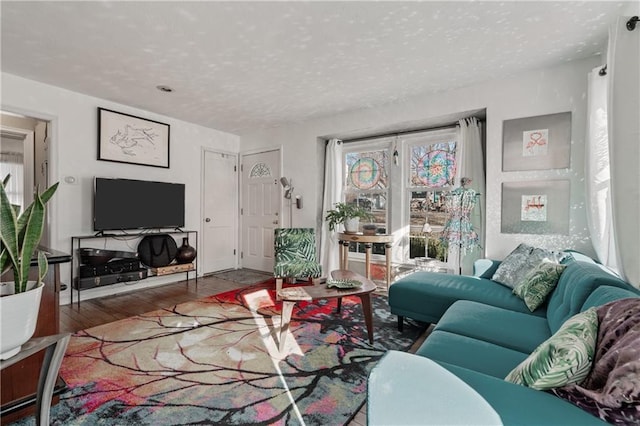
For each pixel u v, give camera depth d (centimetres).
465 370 93
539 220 279
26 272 95
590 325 96
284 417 155
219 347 231
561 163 270
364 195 438
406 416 79
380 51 249
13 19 207
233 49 247
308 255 405
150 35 228
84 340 243
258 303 339
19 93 302
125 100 365
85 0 188
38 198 101
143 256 395
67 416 154
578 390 78
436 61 266
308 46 242
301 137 454
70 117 339
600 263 227
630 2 186
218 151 498
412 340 247
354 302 343
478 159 334
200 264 473
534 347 148
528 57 259
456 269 351
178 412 158
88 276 337
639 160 163
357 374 196
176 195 430
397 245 404
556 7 194
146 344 236
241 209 528
